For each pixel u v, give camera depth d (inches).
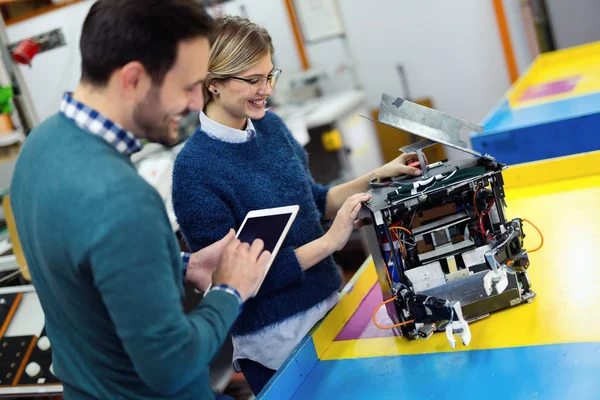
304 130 164.2
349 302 68.7
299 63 227.5
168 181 115.7
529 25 200.2
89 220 37.9
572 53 154.1
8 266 96.0
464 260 58.0
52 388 80.4
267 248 50.0
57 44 109.4
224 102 61.7
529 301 58.9
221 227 60.4
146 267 37.6
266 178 64.5
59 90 178.9
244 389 119.6
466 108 216.1
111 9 39.9
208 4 204.4
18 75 101.7
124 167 40.1
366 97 212.7
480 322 58.2
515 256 58.4
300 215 65.7
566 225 72.5
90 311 41.8
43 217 40.2
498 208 58.3
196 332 40.7
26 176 42.4
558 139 98.7
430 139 59.0
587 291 57.9
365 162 191.3
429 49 213.5
